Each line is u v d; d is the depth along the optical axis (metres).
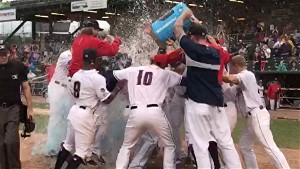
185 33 6.14
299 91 24.61
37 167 7.70
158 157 8.55
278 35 28.33
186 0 26.78
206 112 5.79
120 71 6.66
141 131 6.40
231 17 31.16
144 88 6.36
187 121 5.91
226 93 6.93
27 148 9.38
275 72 25.20
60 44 33.72
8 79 6.66
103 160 7.71
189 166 7.86
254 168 7.13
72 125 6.62
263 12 32.50
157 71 6.46
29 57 33.41
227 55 6.16
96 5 27.05
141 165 7.14
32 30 37.84
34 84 27.59
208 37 6.37
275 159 6.52
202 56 5.81
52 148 8.30
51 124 8.27
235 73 6.89
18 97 6.78
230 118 6.94
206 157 5.74
